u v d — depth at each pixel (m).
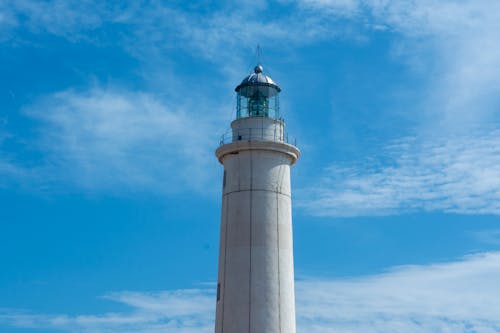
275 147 35.03
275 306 32.94
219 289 34.09
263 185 34.56
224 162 36.38
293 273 34.69
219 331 33.28
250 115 36.84
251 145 34.75
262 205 34.25
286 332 32.91
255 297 32.84
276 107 37.59
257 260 33.41
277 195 34.75
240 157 35.19
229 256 33.94
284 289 33.50
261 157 34.97
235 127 36.38
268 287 33.06
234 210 34.50
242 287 33.06
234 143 34.91
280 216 34.53
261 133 35.62
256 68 38.19
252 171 34.75
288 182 35.75
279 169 35.22
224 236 34.72
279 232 34.22
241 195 34.53
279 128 36.31
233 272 33.47
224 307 33.31
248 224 33.97
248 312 32.66
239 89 37.69
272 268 33.44
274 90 37.81
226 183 35.62
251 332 32.34
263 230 33.84
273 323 32.62
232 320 32.78
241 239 33.81
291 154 35.69
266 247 33.66
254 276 33.16
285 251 34.19
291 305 33.69
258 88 37.31
